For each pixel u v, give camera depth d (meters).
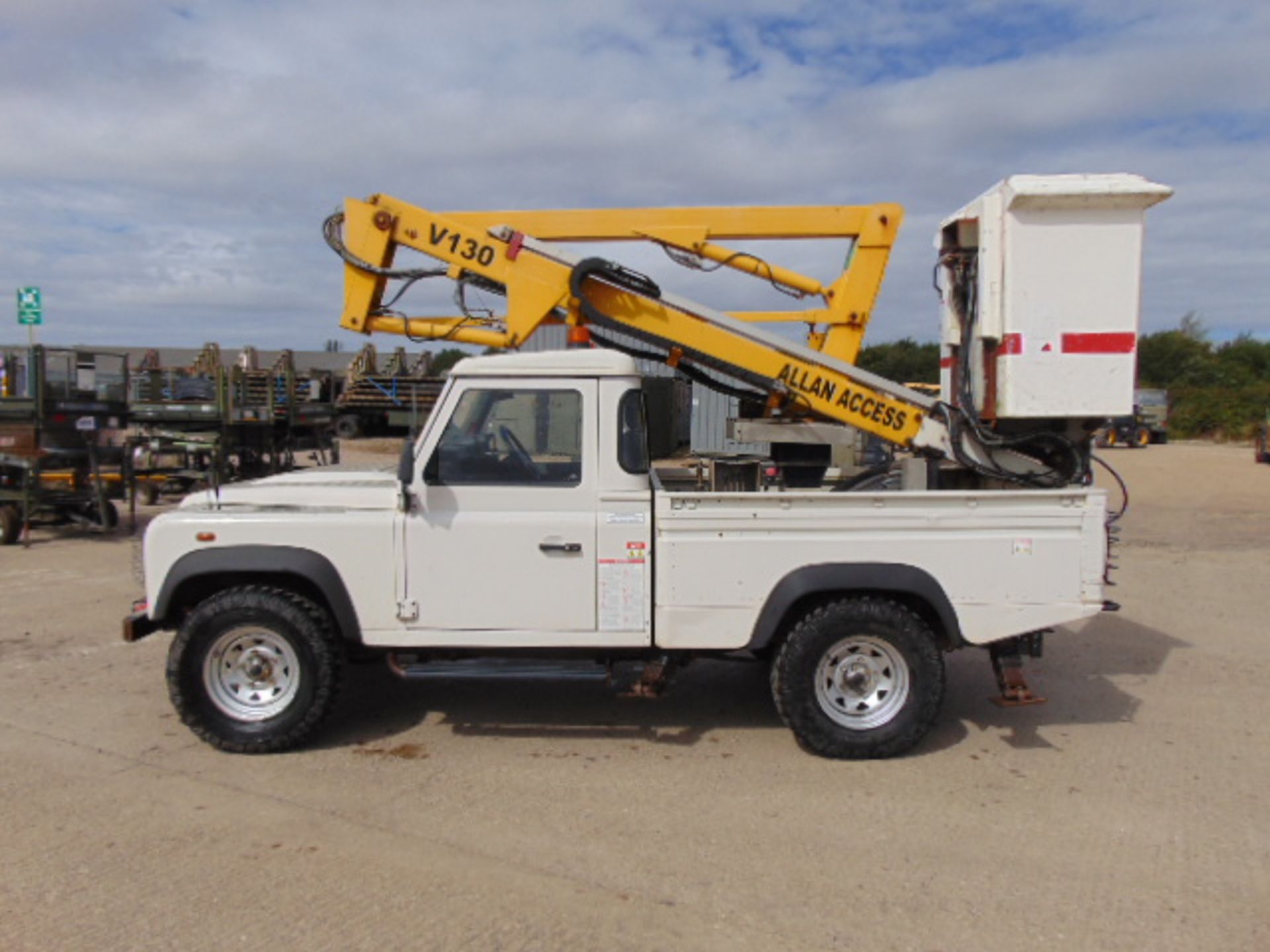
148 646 7.08
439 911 3.38
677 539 4.85
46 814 4.17
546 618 4.89
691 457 6.05
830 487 6.12
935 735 5.30
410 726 5.41
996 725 5.48
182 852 3.82
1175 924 3.31
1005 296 5.05
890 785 4.56
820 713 4.84
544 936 3.22
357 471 5.96
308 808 4.26
